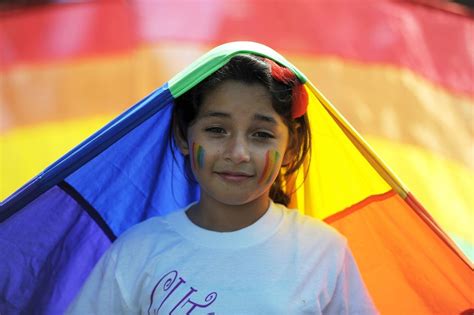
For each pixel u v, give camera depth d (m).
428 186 3.04
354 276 1.75
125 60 3.43
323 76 3.42
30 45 3.53
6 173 2.99
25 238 1.74
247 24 3.61
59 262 1.83
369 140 3.20
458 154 3.26
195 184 1.92
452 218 2.91
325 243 1.74
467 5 4.57
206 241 1.70
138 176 1.85
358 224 1.84
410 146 3.22
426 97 3.46
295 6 3.75
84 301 1.75
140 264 1.72
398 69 3.53
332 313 1.71
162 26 3.57
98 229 1.87
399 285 1.83
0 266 1.74
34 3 3.68
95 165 1.76
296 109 1.65
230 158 1.61
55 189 1.74
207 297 1.63
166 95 1.56
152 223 1.78
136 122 1.57
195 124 1.65
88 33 3.57
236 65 1.59
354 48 3.58
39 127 3.20
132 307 1.71
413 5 3.91
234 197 1.64
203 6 3.68
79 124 3.21
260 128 1.62
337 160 1.78
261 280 1.65
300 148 1.76
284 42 3.55
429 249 1.72
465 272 1.68
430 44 3.73
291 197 1.88
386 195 1.74
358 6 3.80
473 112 3.45
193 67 1.57
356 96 3.36
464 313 1.79
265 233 1.71
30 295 1.80
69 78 3.39
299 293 1.65
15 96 3.32
